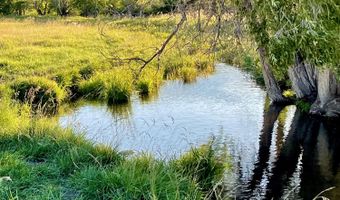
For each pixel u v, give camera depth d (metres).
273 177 11.20
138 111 17.14
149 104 18.16
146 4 13.38
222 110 17.23
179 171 9.45
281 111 17.11
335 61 9.84
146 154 10.34
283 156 12.66
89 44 27.67
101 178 8.16
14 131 10.82
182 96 19.38
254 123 15.63
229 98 19.03
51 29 33.88
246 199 9.99
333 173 11.56
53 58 23.09
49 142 10.35
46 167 8.92
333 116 15.82
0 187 7.45
